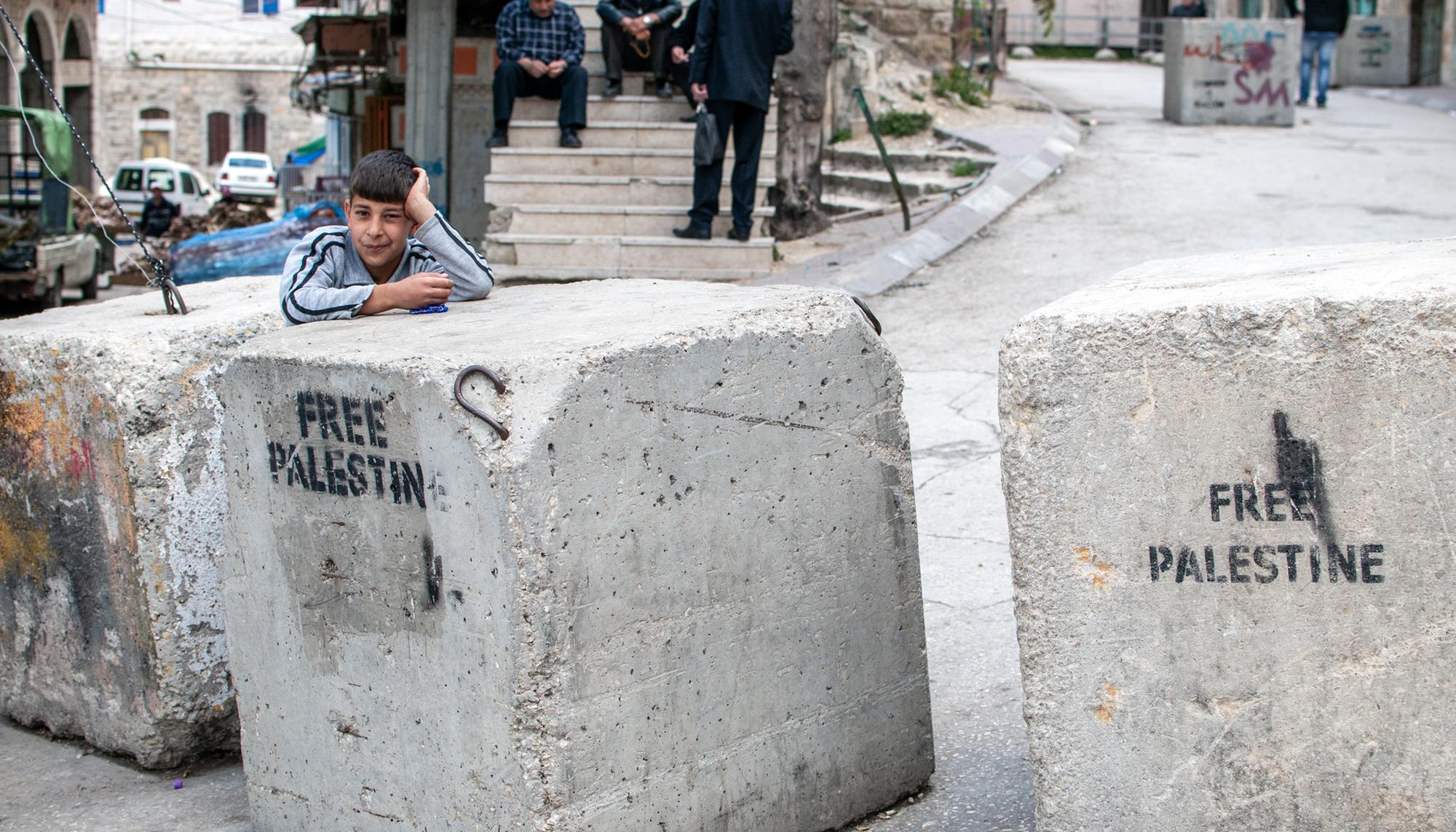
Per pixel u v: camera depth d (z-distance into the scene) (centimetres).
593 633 261
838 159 1362
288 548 294
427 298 328
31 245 1488
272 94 4312
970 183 1186
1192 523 238
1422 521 228
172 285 387
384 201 336
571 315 308
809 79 1087
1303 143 1377
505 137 1080
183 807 352
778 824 301
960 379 741
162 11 4275
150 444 352
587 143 1076
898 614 328
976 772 346
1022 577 248
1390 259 272
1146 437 238
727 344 283
